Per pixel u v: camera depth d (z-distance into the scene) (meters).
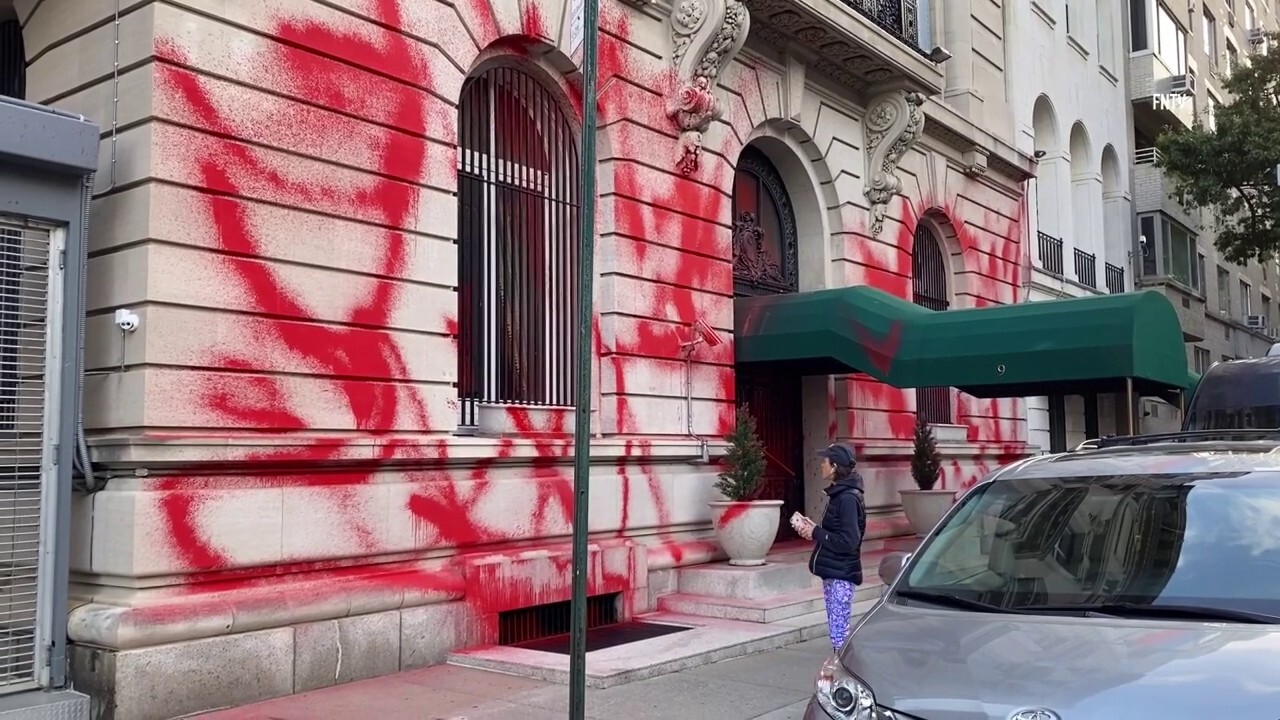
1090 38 25.41
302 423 7.89
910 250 16.28
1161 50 29.84
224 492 7.36
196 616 7.01
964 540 5.12
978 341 12.35
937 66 16.89
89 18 7.72
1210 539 4.52
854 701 3.98
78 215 6.88
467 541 9.03
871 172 15.23
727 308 12.30
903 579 5.04
